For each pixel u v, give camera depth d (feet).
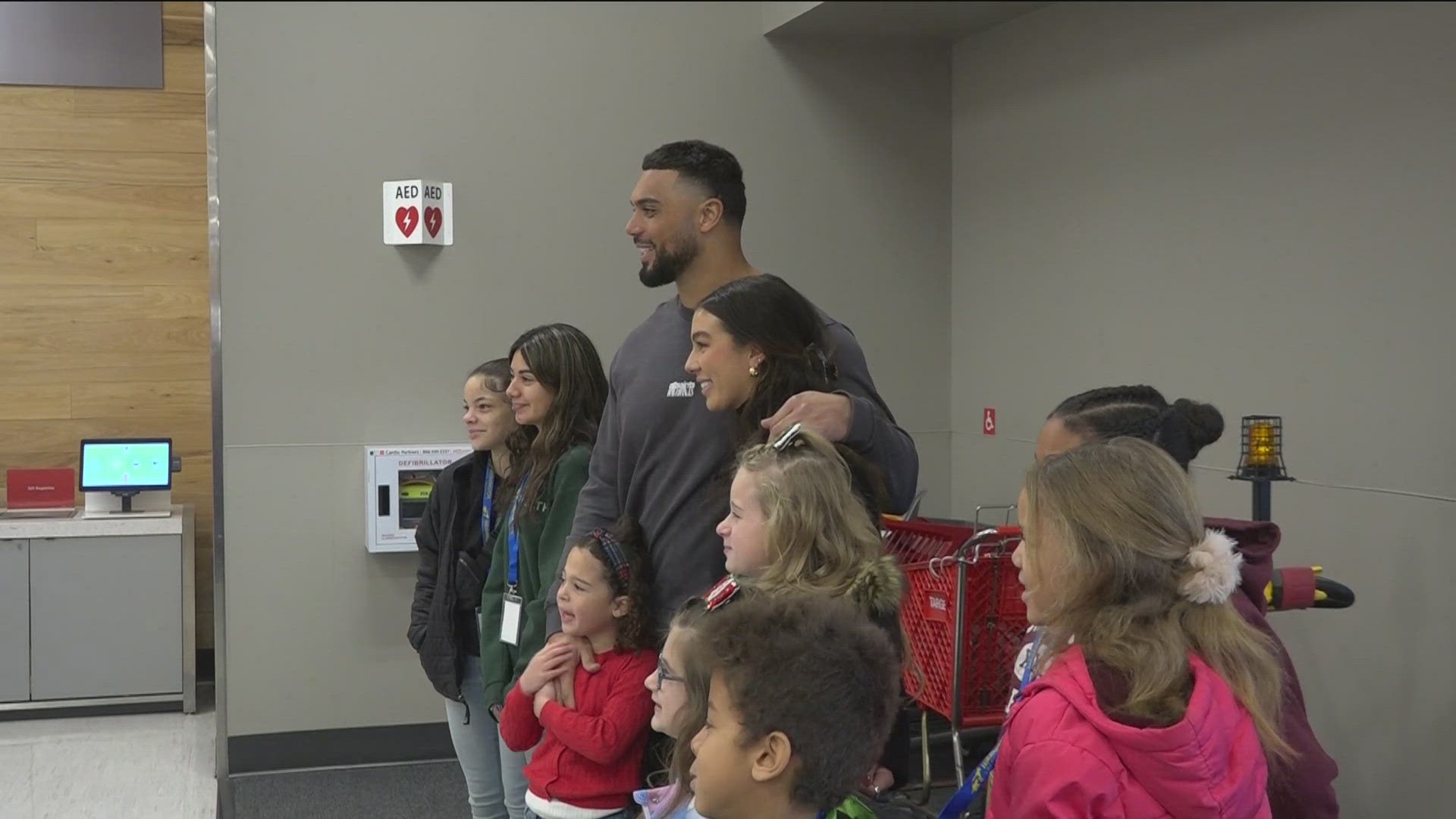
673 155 8.17
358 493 14.85
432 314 15.01
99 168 19.21
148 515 17.88
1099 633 4.96
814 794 4.35
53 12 18.48
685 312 8.21
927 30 15.78
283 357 14.61
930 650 10.98
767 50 15.87
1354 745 10.75
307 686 14.80
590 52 15.38
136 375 19.51
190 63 19.42
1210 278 12.33
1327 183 10.96
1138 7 13.25
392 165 14.84
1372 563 10.49
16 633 17.29
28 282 19.08
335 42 14.66
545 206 15.30
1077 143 14.20
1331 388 10.92
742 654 4.42
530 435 10.46
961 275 16.42
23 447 19.16
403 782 14.39
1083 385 14.14
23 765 15.55
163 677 17.76
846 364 7.57
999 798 5.04
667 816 5.60
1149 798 4.71
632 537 7.87
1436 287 9.93
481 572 10.61
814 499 6.28
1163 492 5.06
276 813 13.42
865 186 16.25
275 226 14.56
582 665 7.90
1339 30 10.82
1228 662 4.99
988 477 15.88
